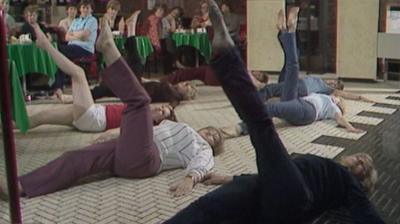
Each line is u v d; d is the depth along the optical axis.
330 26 9.55
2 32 1.54
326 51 9.66
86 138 4.78
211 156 3.67
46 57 6.46
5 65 1.56
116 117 5.03
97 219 2.88
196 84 8.07
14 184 1.71
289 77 5.34
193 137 3.73
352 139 4.70
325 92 5.99
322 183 2.42
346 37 8.77
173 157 3.69
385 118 5.62
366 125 5.27
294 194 2.26
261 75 6.96
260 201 2.37
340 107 5.51
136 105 3.42
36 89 7.03
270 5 9.69
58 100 6.66
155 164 3.57
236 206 2.37
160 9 9.60
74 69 4.92
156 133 3.67
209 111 6.12
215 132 4.09
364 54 8.68
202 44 9.14
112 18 8.38
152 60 9.50
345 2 8.70
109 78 3.39
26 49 6.30
